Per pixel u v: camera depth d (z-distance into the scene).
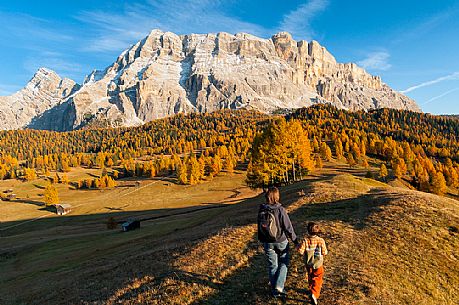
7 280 35.91
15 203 142.00
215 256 15.71
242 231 19.58
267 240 9.94
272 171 52.00
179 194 130.25
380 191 29.19
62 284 22.72
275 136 52.19
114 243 45.91
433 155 194.62
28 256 52.88
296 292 10.80
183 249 19.11
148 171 178.62
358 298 10.45
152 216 87.50
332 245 15.71
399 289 11.63
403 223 18.17
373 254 14.51
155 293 12.66
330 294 10.77
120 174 198.00
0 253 59.97
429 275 13.20
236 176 150.88
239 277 12.93
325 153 153.12
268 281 11.88
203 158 169.12
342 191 30.12
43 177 198.38
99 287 17.09
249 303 10.59
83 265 31.92
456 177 120.62
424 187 109.25
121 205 120.12
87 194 155.38
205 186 138.50
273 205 9.92
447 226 17.91
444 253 15.19
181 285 12.82
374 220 19.17
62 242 61.94
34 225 101.69
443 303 11.57
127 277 16.81
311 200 27.77
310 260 10.01
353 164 144.38
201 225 35.03
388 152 163.12
